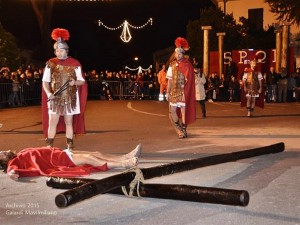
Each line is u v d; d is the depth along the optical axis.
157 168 6.03
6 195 6.00
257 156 8.34
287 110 19.12
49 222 4.96
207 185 6.32
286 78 25.81
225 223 4.82
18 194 6.04
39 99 26.84
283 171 7.16
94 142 10.76
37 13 36.16
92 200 5.68
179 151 9.14
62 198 4.52
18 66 27.19
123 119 16.28
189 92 11.05
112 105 23.83
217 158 7.23
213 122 14.65
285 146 9.53
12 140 11.34
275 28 31.31
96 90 30.92
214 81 27.06
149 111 19.59
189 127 13.34
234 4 38.03
